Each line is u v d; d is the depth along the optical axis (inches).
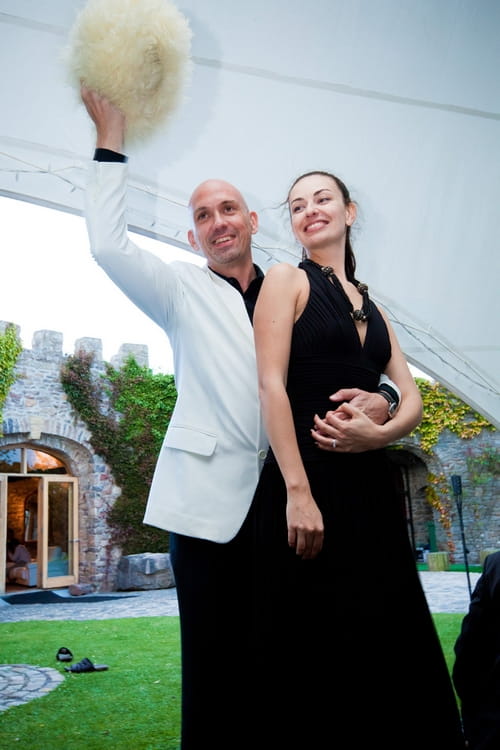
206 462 61.4
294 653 47.9
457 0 109.0
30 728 133.2
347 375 54.2
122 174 62.2
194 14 108.0
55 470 576.4
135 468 584.7
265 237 129.2
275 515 52.0
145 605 407.2
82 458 572.7
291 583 49.6
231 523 59.9
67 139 112.1
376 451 54.6
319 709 46.5
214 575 59.9
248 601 59.6
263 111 119.7
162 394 610.5
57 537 553.6
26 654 229.3
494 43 114.9
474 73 118.1
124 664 203.9
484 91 120.2
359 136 124.9
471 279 135.6
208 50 111.7
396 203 130.7
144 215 123.7
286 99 119.1
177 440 62.4
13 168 112.5
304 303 55.1
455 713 48.4
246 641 58.5
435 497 645.9
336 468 51.5
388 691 46.6
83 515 565.0
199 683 57.7
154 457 596.4
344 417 51.5
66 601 456.4
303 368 53.9
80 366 571.5
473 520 634.2
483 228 132.1
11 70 105.0
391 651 47.6
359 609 48.1
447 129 125.2
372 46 113.9
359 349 55.5
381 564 49.9
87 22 59.4
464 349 142.1
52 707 150.3
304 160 127.1
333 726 46.1
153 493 63.2
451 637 215.8
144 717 140.2
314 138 124.4
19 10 99.5
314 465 51.4
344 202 64.7
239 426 61.4
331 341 54.1
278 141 123.7
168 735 126.3
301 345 54.2
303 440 52.2
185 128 118.5
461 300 137.5
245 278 73.6
